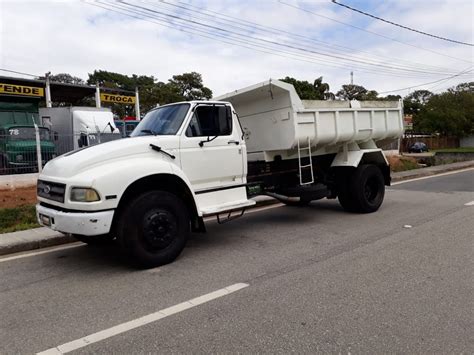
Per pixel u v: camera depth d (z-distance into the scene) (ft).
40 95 67.26
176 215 18.12
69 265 18.57
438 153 95.96
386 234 22.20
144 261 17.15
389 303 12.96
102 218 15.99
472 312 12.18
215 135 20.38
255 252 19.56
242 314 12.48
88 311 13.15
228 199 21.11
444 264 16.70
